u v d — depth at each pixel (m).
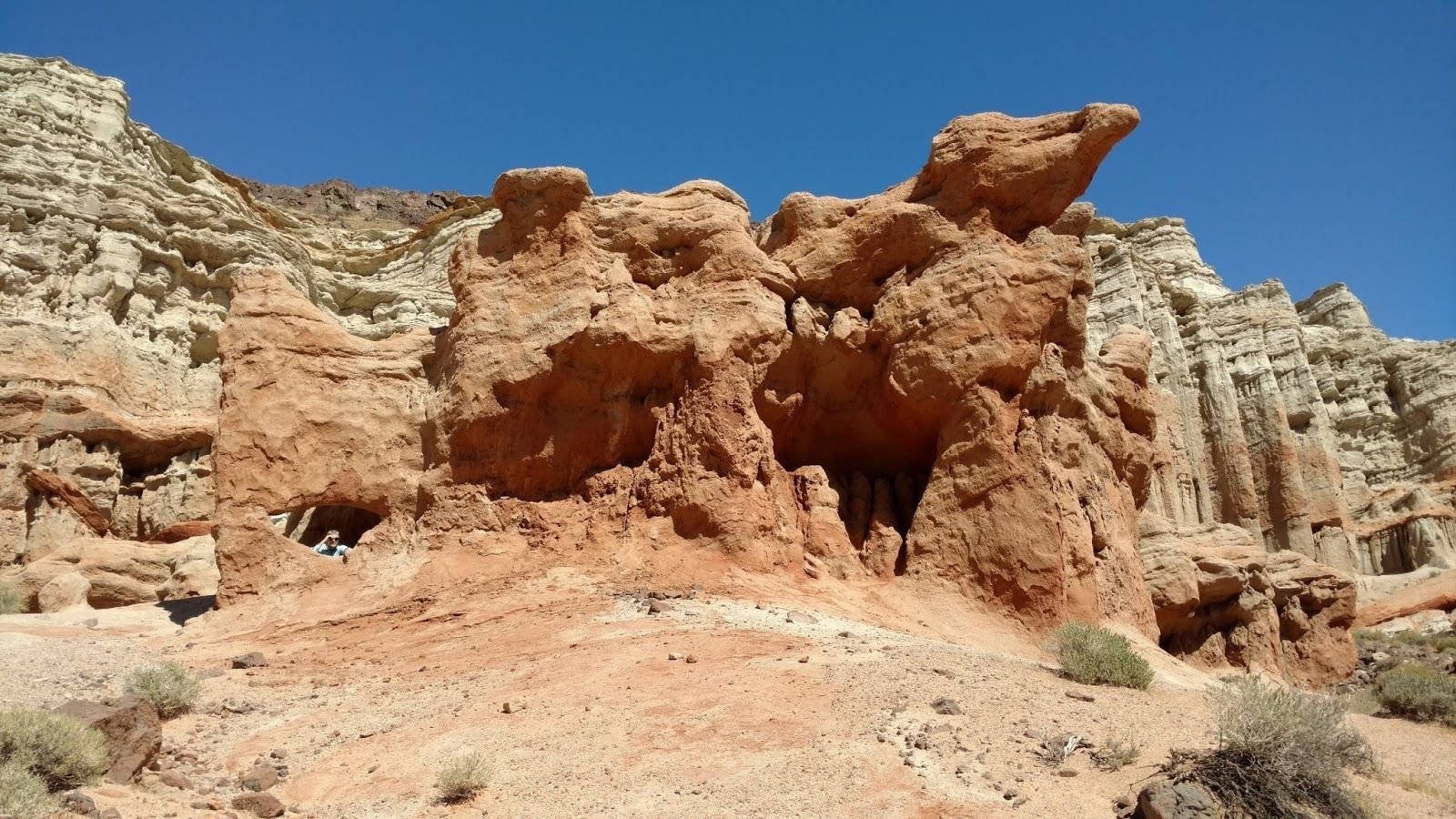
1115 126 21.33
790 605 18.00
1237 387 70.94
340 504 21.84
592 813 9.92
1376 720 15.36
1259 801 9.48
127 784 10.59
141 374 40.44
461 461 21.20
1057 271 21.19
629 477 21.03
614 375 21.48
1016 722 11.53
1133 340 26.89
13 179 40.69
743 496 20.03
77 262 40.81
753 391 21.33
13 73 45.34
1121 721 11.77
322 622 18.38
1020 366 20.64
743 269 22.06
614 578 19.02
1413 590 50.97
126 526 36.97
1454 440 70.25
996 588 19.52
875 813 9.53
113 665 15.05
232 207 51.59
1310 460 67.31
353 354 22.75
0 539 33.19
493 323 21.78
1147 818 9.03
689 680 13.20
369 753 11.91
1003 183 21.83
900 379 21.20
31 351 36.78
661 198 23.39
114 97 47.19
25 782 9.15
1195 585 26.92
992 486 20.08
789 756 10.79
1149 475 26.14
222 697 14.24
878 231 22.64
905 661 13.85
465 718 12.62
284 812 10.52
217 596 20.09
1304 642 31.52
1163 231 86.19
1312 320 84.06
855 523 22.20
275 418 21.39
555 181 22.28
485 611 17.86
